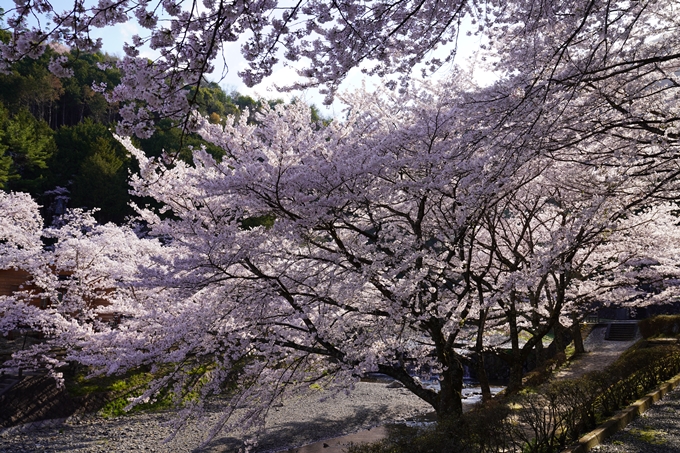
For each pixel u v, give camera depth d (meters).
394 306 8.59
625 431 8.45
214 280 8.39
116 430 15.40
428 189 8.47
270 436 15.20
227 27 3.39
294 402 20.08
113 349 9.91
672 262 15.59
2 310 15.47
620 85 6.69
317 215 7.98
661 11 7.40
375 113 10.12
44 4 2.96
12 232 17.22
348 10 4.43
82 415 16.44
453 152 7.61
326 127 9.30
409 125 8.80
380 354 8.78
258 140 8.62
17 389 15.48
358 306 9.93
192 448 13.88
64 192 42.41
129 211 42.28
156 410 17.70
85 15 3.05
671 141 6.51
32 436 14.60
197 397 16.77
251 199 8.05
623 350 22.17
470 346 11.41
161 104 3.42
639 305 18.52
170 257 9.09
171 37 3.29
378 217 10.32
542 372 15.16
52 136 47.00
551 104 6.04
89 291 16.67
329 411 18.64
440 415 8.97
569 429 8.08
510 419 7.50
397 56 5.84
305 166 7.77
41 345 15.55
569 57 6.57
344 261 9.47
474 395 20.36
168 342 8.61
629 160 7.01
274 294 8.72
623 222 12.61
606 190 8.44
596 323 28.86
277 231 8.13
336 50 4.87
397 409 18.86
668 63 6.99
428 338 11.58
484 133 6.42
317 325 8.72
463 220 7.81
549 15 6.22
